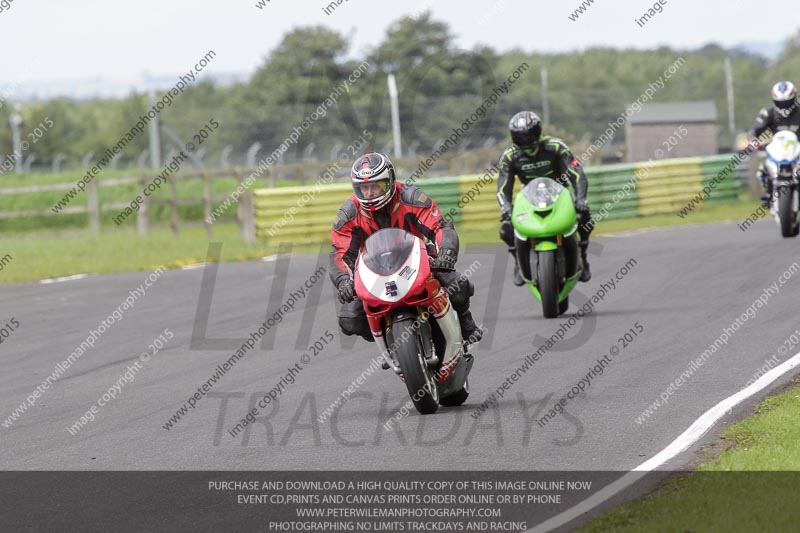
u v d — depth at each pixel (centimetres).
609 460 2102
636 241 6644
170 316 4541
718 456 2066
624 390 2722
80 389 3206
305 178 10612
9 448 2527
